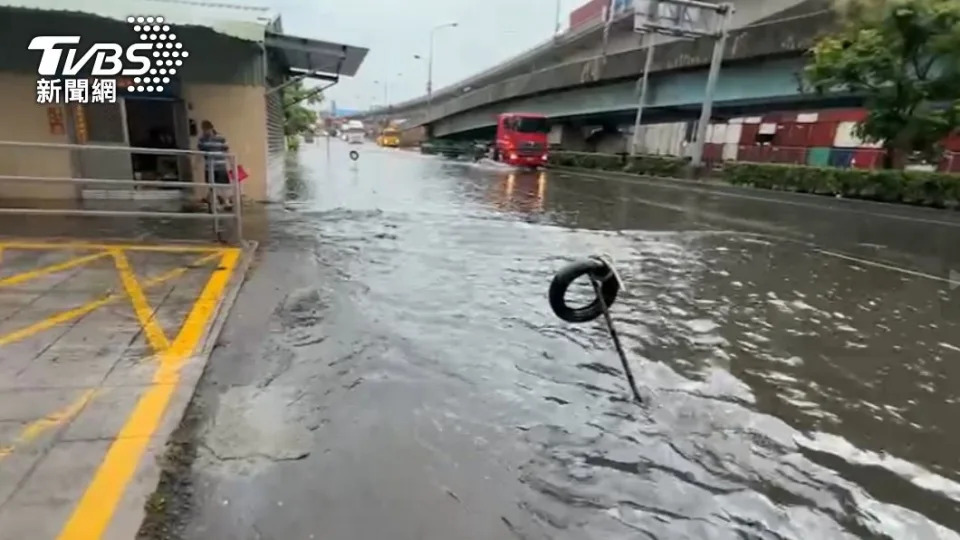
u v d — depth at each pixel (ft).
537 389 13.34
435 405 12.17
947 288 25.30
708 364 15.61
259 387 12.25
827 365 16.02
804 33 64.34
